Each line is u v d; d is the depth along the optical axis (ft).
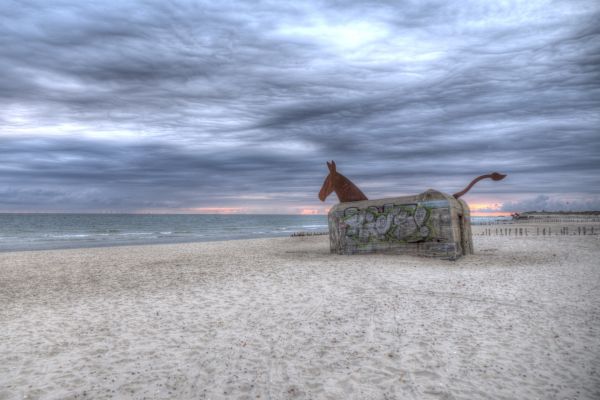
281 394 15.57
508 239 94.68
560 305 27.89
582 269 44.37
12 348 21.11
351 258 56.18
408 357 18.89
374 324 24.11
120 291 36.19
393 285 35.78
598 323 23.59
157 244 103.30
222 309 28.43
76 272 48.73
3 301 32.96
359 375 17.10
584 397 14.71
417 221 55.31
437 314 26.07
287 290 34.30
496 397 14.89
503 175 57.82
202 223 323.98
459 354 19.10
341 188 65.41
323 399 15.08
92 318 26.89
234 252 72.49
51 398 15.43
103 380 17.03
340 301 29.96
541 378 16.35
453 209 54.08
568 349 19.43
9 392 15.98
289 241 106.22
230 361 18.92
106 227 229.25
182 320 25.89
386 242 57.93
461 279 38.55
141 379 17.10
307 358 19.10
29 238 133.80
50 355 20.03
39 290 37.55
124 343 21.68
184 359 19.27
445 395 15.14
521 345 20.11
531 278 38.78
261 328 23.81
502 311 26.53
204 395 15.60
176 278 42.65
